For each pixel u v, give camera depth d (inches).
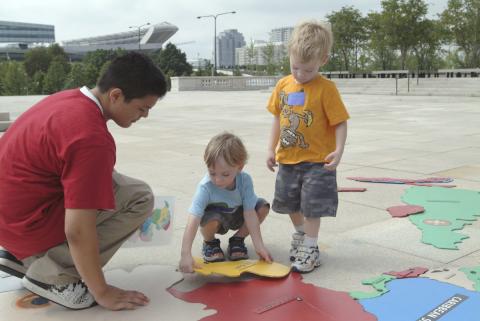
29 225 93.4
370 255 128.5
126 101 93.9
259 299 104.0
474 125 427.5
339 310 98.5
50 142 88.2
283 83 129.9
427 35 1328.7
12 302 103.7
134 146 323.6
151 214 115.0
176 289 109.5
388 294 104.7
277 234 145.3
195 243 139.1
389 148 303.1
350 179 215.0
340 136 120.0
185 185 205.8
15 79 2979.8
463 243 136.4
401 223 154.2
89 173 87.1
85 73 2819.9
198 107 712.4
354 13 1557.6
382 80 1210.6
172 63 3174.2
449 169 236.1
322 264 123.0
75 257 91.4
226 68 4623.5
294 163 123.4
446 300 101.1
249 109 660.7
